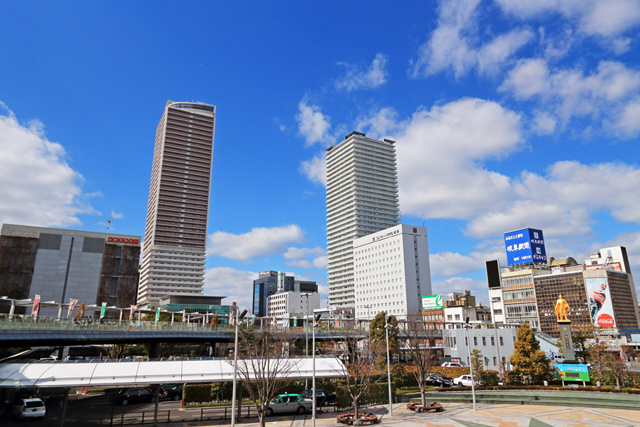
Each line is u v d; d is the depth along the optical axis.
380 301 199.62
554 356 81.94
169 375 36.78
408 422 36.38
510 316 143.00
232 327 79.50
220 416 40.53
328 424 36.88
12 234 133.38
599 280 126.75
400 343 71.50
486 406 44.56
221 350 76.69
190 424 36.59
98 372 35.62
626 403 41.12
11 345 61.75
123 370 36.44
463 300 147.50
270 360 41.41
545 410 41.03
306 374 40.12
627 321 127.62
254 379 37.59
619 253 152.75
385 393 48.31
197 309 190.00
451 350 81.62
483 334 80.50
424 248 198.62
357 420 36.09
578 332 77.88
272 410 41.25
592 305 126.25
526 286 141.25
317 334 81.94
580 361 68.81
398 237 194.88
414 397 50.28
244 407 45.56
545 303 135.62
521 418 37.09
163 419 38.75
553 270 141.00
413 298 187.38
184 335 74.19
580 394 46.28
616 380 52.50
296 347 74.19
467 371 66.38
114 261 144.75
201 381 36.91
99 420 37.34
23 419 37.06
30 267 132.25
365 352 51.94
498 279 148.25
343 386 42.34
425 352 46.84
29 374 34.47
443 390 53.28
